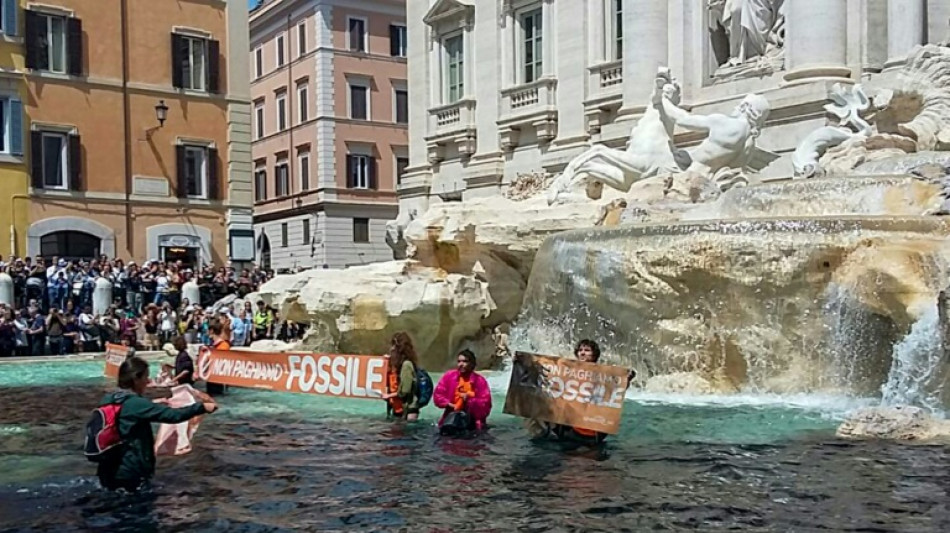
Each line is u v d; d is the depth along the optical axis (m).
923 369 13.22
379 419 13.93
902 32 24.09
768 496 9.10
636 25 29.61
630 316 16.42
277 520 8.80
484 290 21.06
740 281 15.09
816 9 24.69
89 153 39.91
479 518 8.70
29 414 15.64
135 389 9.96
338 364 15.21
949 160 17.77
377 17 62.34
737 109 22.80
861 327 14.45
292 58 63.56
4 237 37.97
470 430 12.62
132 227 40.94
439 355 21.25
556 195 23.41
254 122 69.44
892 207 17.09
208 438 12.68
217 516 8.95
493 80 37.16
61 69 39.41
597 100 32.50
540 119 34.69
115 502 9.47
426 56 40.97
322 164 60.47
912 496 8.95
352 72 61.34
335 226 60.81
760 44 27.03
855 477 9.66
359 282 21.36
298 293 21.83
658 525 8.35
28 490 9.98
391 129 63.06
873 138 21.34
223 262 43.31
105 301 30.73
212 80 42.88
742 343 15.34
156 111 41.47
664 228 16.05
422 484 9.97
